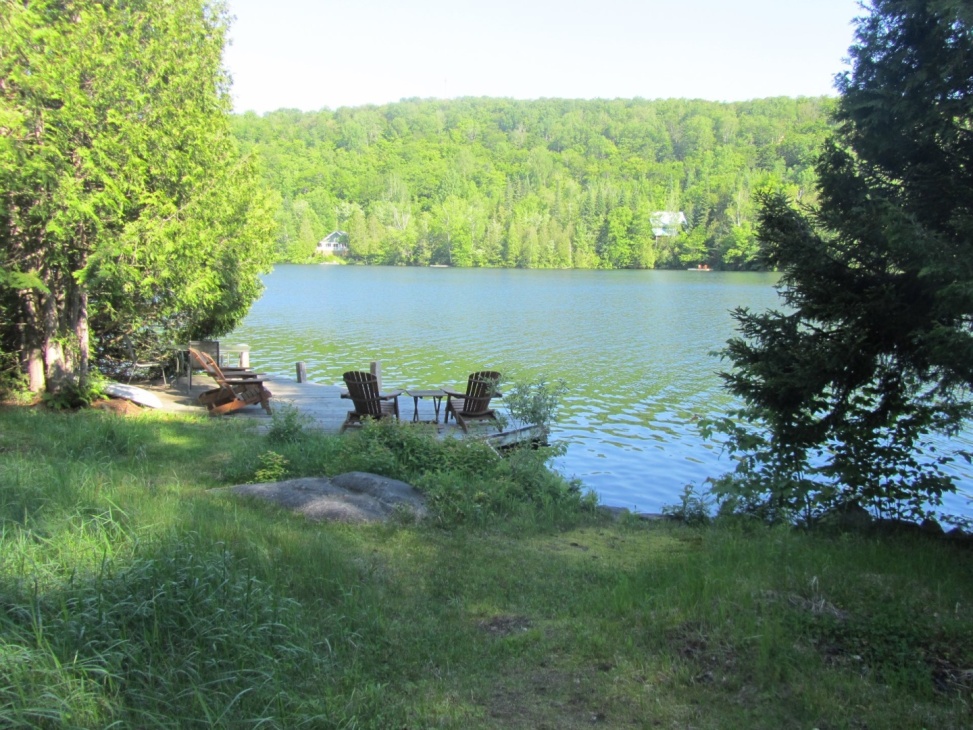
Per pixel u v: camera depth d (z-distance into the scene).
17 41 10.89
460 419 12.48
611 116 192.50
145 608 3.90
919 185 6.84
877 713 3.71
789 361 7.22
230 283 15.67
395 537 6.66
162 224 12.15
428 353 28.55
